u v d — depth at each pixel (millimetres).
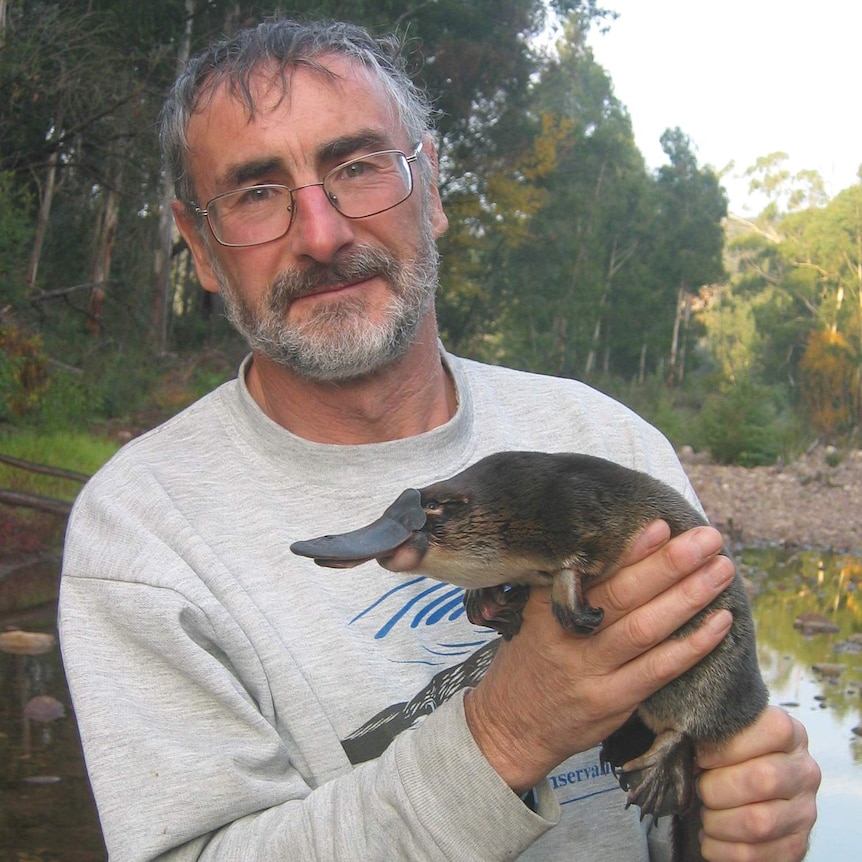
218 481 705
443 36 8766
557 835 655
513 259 12531
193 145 728
